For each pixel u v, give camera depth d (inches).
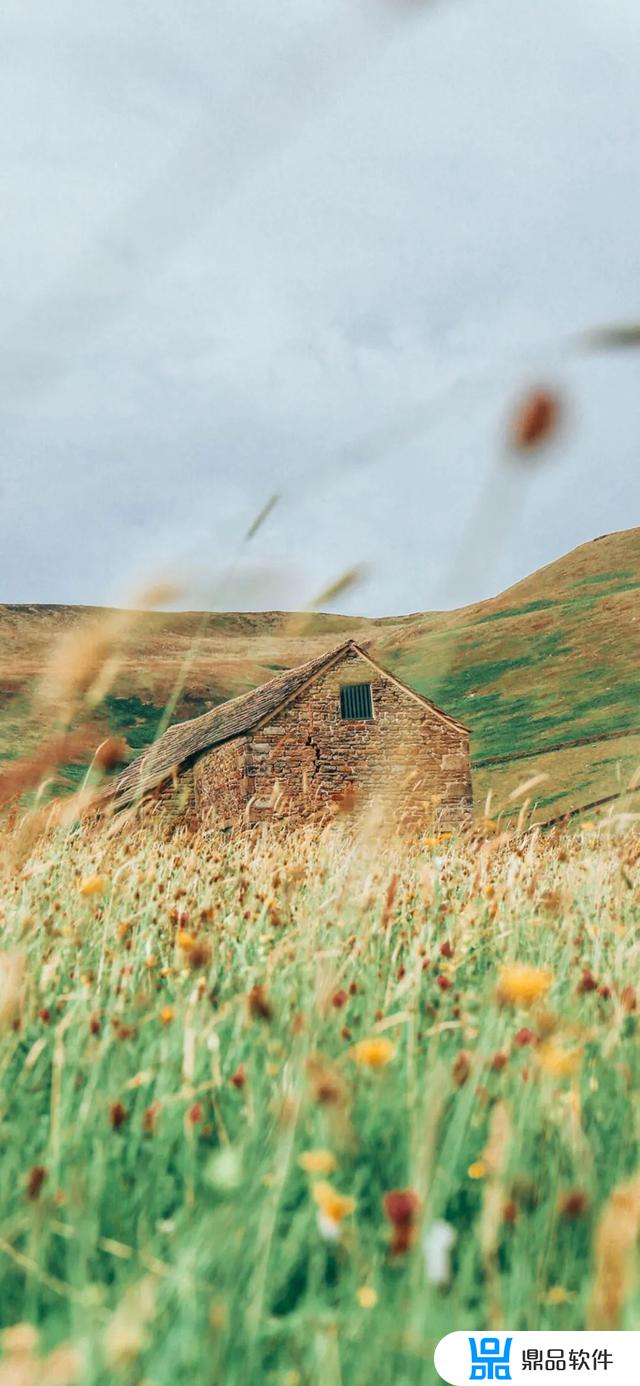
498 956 172.7
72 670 82.2
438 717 1515.7
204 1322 70.5
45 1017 127.7
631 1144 101.7
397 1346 71.9
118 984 148.9
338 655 1494.8
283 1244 82.9
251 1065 114.1
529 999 109.8
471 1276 79.3
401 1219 74.6
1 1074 108.3
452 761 1509.6
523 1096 98.6
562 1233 88.6
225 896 215.8
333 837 245.8
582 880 212.4
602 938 168.7
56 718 85.9
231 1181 85.7
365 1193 97.7
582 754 2586.1
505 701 3836.1
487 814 289.6
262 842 285.9
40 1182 85.2
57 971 147.8
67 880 203.5
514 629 4709.6
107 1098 105.0
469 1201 96.8
